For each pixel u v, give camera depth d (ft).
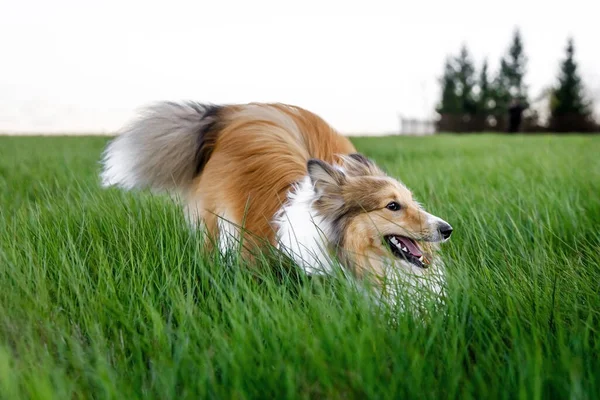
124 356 2.63
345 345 2.43
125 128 4.89
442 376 2.37
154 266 3.44
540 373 2.27
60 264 3.40
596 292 3.10
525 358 2.39
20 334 2.79
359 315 2.87
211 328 2.75
